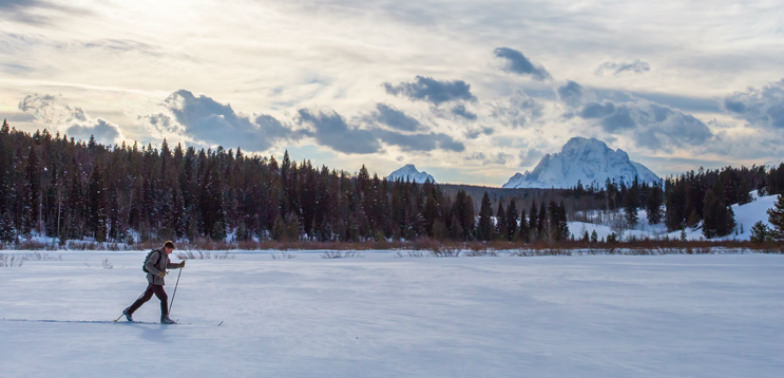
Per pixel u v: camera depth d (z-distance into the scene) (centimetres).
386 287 1952
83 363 801
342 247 6359
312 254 5150
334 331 1093
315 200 12050
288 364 820
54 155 12619
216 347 927
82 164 13100
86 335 1012
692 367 832
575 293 1781
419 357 879
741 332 1116
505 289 1895
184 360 830
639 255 4756
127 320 1183
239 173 13138
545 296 1700
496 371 798
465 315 1315
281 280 2211
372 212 12369
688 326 1180
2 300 1559
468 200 12938
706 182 15012
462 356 889
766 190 14838
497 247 6053
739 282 2158
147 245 6450
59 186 10100
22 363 796
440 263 3447
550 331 1116
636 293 1784
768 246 6084
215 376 745
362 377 757
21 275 2395
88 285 1970
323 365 818
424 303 1530
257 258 4344
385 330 1111
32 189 10188
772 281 2195
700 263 3428
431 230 11750
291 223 9831
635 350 945
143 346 923
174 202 10681
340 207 12012
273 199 11731
